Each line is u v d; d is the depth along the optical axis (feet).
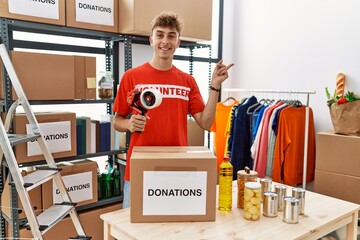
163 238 3.87
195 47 11.10
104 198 8.59
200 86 12.34
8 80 6.61
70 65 7.42
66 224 7.61
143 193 4.24
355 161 8.13
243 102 10.10
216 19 12.50
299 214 4.62
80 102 7.77
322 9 9.85
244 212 4.48
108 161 9.64
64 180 7.54
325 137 8.68
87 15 7.63
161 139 5.75
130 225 4.22
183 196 4.29
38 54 6.91
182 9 8.82
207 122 5.83
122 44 9.82
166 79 5.84
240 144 9.50
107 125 8.42
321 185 8.81
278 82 11.10
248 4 11.78
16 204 6.81
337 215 4.66
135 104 4.89
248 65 11.96
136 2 7.86
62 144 7.44
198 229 4.12
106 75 8.34
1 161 6.32
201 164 4.25
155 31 5.61
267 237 3.93
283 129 8.89
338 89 9.36
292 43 10.64
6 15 6.45
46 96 7.09
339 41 9.53
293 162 9.13
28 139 6.06
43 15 6.92
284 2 10.77
